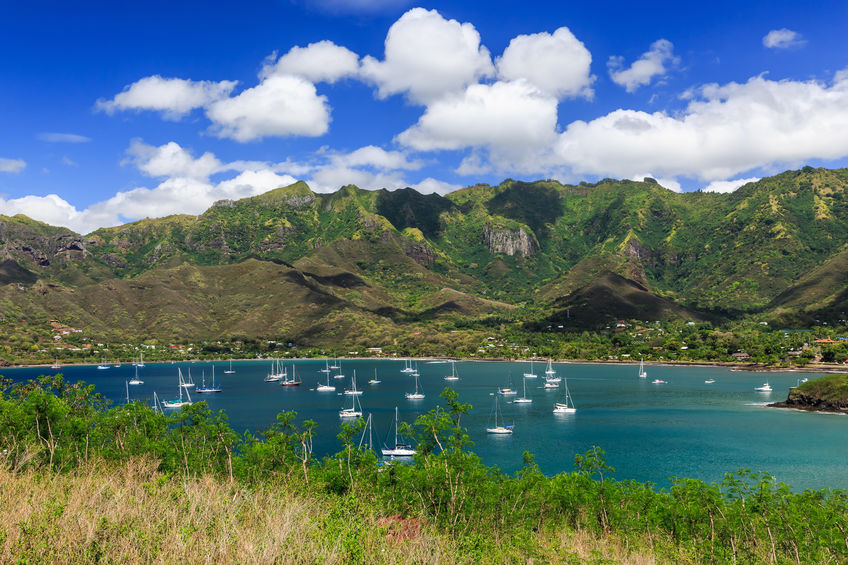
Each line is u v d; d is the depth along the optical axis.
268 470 47.62
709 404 163.62
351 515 21.69
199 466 47.28
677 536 44.53
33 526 14.52
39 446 33.91
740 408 155.12
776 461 96.31
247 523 18.16
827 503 49.88
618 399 178.25
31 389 51.84
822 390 153.00
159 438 55.25
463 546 23.73
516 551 27.19
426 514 34.50
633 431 125.81
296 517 18.97
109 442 51.62
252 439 61.12
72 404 59.72
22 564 12.69
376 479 45.53
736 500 47.44
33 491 19.11
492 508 39.94
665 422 136.50
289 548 15.29
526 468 59.44
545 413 153.25
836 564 36.38
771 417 140.00
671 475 89.81
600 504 49.75
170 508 18.14
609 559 29.11
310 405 174.00
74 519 15.42
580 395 190.00
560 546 29.80
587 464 61.19
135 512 16.84
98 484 20.70
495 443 114.81
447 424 44.50
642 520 47.16
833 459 96.81
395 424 138.38
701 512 45.50
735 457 100.00
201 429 57.72
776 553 39.09
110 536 14.77
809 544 40.00
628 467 94.94
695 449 106.88
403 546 19.34
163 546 14.46
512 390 198.88
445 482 39.44
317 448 109.75
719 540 41.59
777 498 45.53
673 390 197.38
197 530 15.80
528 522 41.66
